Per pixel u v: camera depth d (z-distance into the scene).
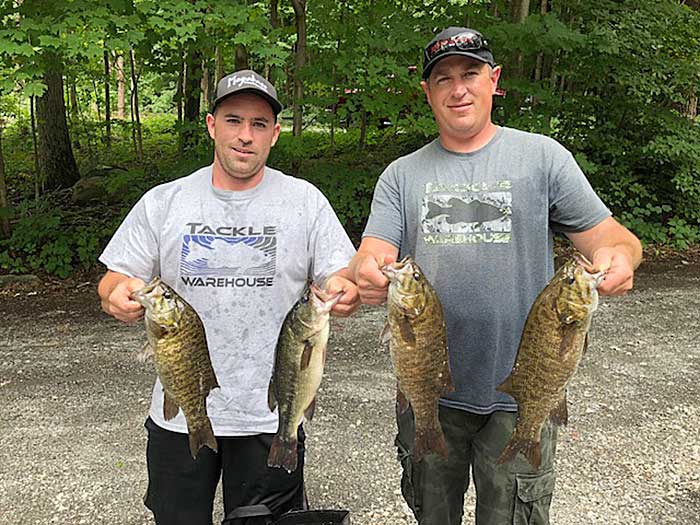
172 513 2.78
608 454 4.35
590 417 4.84
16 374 5.56
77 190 10.89
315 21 9.32
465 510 3.76
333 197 9.09
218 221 2.63
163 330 2.31
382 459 4.28
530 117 9.12
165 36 7.62
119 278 2.61
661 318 7.11
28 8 6.57
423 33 8.64
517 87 8.94
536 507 2.66
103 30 6.44
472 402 2.67
